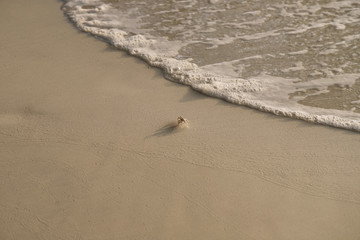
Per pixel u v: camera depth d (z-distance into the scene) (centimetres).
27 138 449
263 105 483
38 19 729
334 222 344
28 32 682
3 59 601
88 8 768
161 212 358
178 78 543
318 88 509
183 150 425
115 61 591
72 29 688
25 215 360
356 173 390
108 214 359
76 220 354
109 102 503
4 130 461
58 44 642
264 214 353
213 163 408
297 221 346
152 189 382
